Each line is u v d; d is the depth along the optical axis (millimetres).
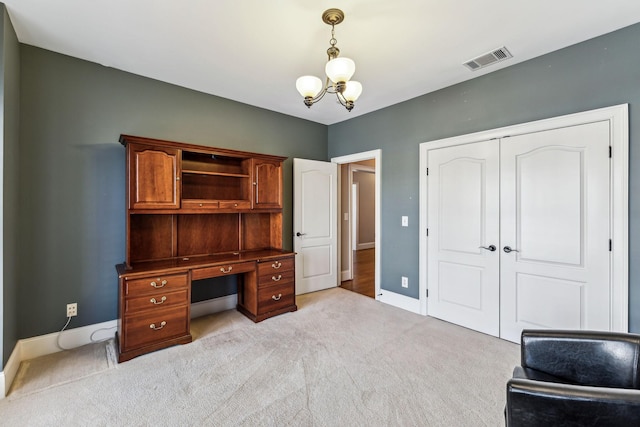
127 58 2557
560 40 2266
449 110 3100
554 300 2414
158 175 2641
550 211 2426
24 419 1655
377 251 3826
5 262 1915
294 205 4008
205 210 2945
